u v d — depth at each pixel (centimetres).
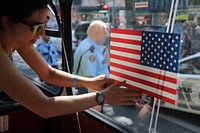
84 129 212
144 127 163
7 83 110
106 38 182
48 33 223
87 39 194
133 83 151
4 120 225
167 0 143
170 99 134
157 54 136
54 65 222
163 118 154
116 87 128
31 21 112
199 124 145
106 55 179
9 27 115
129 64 152
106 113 190
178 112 148
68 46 209
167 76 133
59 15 208
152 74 140
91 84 152
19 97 112
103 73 180
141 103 161
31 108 114
